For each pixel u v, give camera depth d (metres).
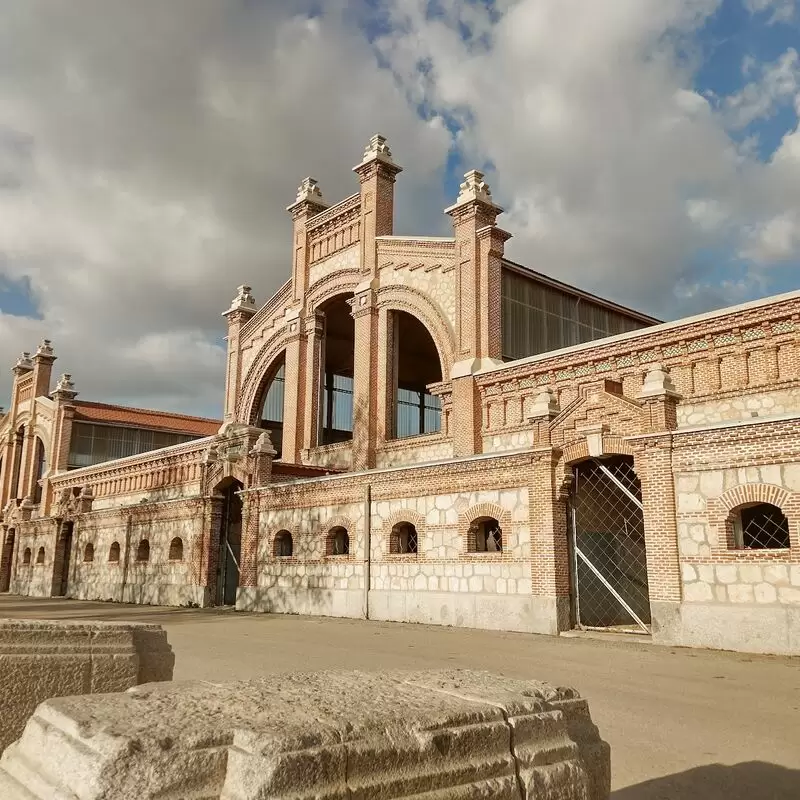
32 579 49.28
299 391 38.69
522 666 13.26
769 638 15.13
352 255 37.00
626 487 20.30
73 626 6.13
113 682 6.07
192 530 33.81
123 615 27.28
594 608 20.08
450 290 31.84
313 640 17.86
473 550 21.50
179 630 20.80
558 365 26.42
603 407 19.23
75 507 45.66
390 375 34.16
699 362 22.91
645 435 17.80
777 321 21.25
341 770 2.89
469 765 3.25
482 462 21.50
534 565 19.72
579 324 33.59
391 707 3.34
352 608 24.72
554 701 4.05
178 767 2.85
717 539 16.33
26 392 60.47
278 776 2.72
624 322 35.94
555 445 20.03
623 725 8.79
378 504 24.59
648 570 17.33
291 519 28.03
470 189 30.98
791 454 15.47
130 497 45.56
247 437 31.33
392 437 33.69
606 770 4.09
